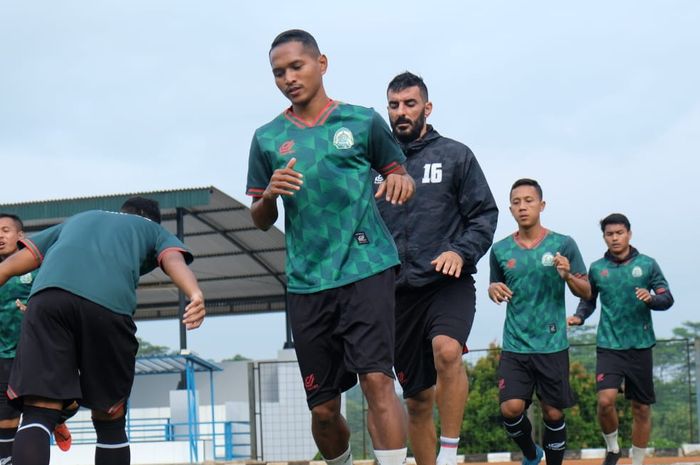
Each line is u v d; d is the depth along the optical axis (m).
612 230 12.21
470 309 7.66
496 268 10.92
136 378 32.50
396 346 7.84
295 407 28.23
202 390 32.19
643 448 12.48
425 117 8.02
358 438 21.08
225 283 36.16
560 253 10.75
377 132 6.15
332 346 6.20
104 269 6.18
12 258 6.41
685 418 18.94
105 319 6.10
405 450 6.07
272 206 6.28
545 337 10.66
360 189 6.10
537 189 10.80
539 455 11.10
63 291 6.04
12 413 9.59
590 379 20.69
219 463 16.86
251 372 20.19
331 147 6.08
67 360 6.07
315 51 6.11
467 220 7.84
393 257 6.12
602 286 12.23
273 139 6.21
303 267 6.12
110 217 6.48
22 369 6.00
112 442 6.51
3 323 9.71
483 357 20.39
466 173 7.79
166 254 6.45
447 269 7.10
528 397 10.73
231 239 31.62
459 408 7.48
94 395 6.25
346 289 6.02
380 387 5.96
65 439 9.16
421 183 7.81
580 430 20.38
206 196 26.80
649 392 12.23
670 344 19.17
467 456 17.47
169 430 27.20
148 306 38.56
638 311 12.16
